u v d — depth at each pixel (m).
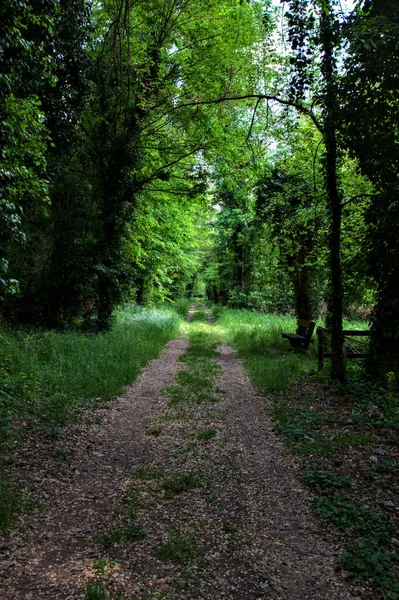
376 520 3.61
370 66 6.04
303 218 13.30
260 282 27.28
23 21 7.62
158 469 4.96
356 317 20.30
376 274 7.78
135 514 3.91
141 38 13.77
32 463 4.81
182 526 3.72
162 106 13.72
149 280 23.69
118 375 8.81
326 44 7.10
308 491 4.34
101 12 13.58
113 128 13.66
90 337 12.39
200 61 13.33
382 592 2.80
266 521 3.81
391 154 6.56
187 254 31.17
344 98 6.56
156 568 3.11
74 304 14.41
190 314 34.84
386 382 7.51
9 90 6.02
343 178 10.52
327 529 3.62
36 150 7.54
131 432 6.21
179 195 15.20
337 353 8.27
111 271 13.51
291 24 7.14
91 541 3.47
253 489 4.45
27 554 3.22
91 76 13.17
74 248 13.60
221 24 12.94
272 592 2.86
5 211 5.98
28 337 10.30
